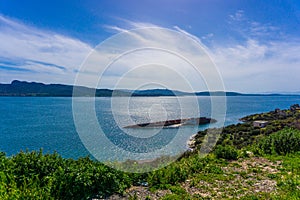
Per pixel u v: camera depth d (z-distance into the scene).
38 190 4.42
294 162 8.22
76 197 4.68
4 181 4.50
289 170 7.36
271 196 5.21
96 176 5.09
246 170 7.36
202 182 6.21
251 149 10.13
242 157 9.02
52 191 4.52
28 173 4.85
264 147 10.02
